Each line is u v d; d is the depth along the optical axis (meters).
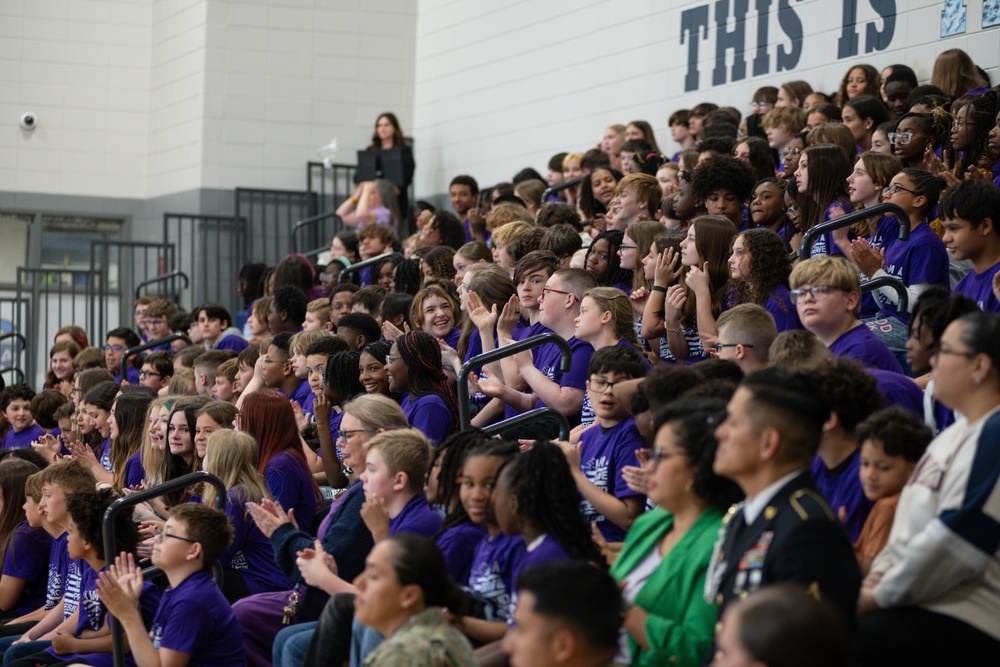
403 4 21.47
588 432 6.76
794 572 4.36
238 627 7.00
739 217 9.84
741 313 6.63
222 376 11.12
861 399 5.50
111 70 22.06
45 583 9.44
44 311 21.69
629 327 7.84
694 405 5.18
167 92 21.64
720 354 6.63
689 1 15.62
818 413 4.62
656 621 4.80
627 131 14.95
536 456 5.56
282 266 14.58
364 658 5.82
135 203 22.09
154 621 6.98
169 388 11.07
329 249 18.69
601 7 17.11
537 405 8.30
